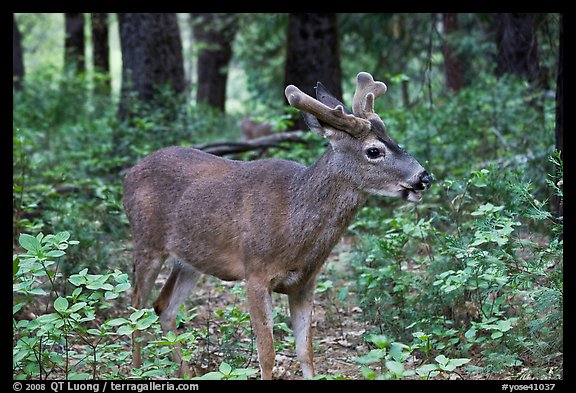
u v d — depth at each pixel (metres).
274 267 9.29
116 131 20.52
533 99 20.03
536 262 10.08
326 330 11.59
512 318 9.23
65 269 12.14
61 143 23.67
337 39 22.23
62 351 10.27
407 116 19.75
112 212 14.29
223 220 9.64
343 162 9.14
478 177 11.48
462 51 26.67
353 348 10.83
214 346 10.77
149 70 23.36
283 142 20.11
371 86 9.60
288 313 11.96
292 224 9.21
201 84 42.69
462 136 18.31
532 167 15.34
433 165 16.48
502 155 17.03
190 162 10.41
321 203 9.18
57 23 60.16
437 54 30.34
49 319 8.17
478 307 10.38
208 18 42.12
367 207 15.46
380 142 9.07
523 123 18.73
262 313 9.30
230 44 42.50
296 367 10.27
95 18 32.09
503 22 21.20
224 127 32.62
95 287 8.18
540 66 20.92
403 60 31.00
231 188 9.73
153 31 23.33
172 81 23.75
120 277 8.41
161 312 10.53
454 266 10.62
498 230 9.87
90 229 13.39
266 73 39.81
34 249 8.41
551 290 9.16
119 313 11.98
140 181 10.59
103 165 18.83
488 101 20.06
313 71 21.97
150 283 10.54
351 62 36.34
